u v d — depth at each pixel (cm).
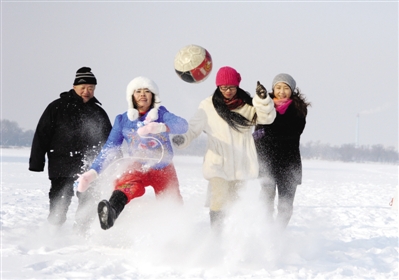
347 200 1984
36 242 865
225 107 813
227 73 805
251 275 681
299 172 930
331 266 764
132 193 759
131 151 807
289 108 916
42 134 950
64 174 938
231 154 816
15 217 1158
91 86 956
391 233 1114
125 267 700
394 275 716
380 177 4131
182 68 845
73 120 948
